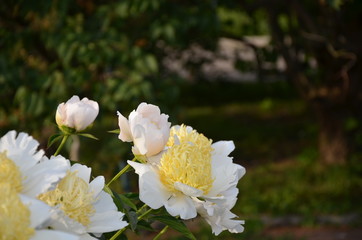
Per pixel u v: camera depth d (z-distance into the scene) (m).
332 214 8.93
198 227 8.12
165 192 1.51
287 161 11.52
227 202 1.54
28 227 1.11
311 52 10.27
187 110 15.32
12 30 6.25
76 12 6.36
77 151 5.61
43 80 5.79
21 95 5.74
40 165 1.23
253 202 9.22
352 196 9.65
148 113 1.55
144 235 7.83
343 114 10.76
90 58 5.64
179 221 1.59
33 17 6.08
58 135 1.58
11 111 6.07
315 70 10.31
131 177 8.47
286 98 16.02
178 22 6.07
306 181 10.24
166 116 1.56
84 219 1.34
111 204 1.43
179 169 1.50
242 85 16.80
